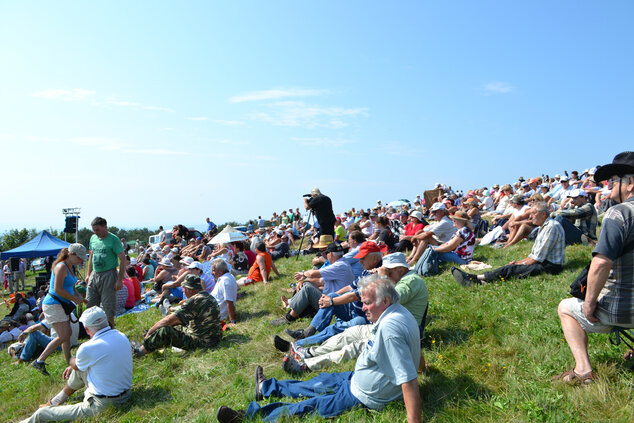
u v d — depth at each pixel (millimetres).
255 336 7352
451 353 5102
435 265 8984
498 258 9672
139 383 6160
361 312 6324
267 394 4684
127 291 12969
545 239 7312
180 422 4934
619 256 3625
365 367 4051
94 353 5402
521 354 4793
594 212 9523
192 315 7191
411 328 3717
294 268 13258
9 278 27688
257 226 33469
